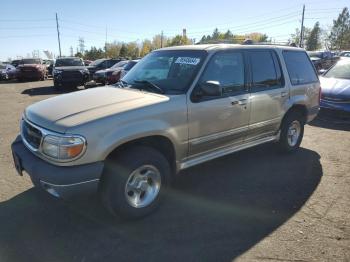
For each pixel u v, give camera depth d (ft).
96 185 11.08
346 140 23.31
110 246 10.96
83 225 12.13
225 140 15.33
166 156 13.64
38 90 60.90
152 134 12.18
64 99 13.33
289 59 19.02
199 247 10.92
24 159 11.80
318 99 21.04
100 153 10.95
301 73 19.71
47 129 11.10
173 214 12.96
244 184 15.78
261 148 21.09
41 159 11.39
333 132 25.54
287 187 15.49
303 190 15.19
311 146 21.88
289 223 12.37
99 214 12.86
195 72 13.87
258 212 13.17
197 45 15.83
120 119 11.39
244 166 18.03
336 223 12.39
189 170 17.39
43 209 13.17
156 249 10.82
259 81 16.76
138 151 11.96
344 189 15.31
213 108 14.21
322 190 15.20
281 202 14.03
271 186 15.58
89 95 13.62
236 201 14.10
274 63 17.89
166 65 15.07
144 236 11.52
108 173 11.51
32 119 12.10
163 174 12.80
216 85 13.01
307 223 12.38
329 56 85.30
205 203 13.88
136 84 14.78
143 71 15.65
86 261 10.23
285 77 18.34
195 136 13.82
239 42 18.89
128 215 12.10
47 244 11.03
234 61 15.55
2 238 11.32
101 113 11.41
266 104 17.03
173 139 12.95
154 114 12.21
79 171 10.70
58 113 11.68
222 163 18.44
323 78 32.55
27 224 12.17
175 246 10.98
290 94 18.58
